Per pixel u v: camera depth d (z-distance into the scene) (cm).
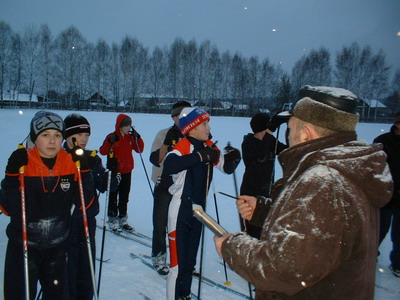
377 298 268
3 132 1201
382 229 324
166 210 307
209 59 4178
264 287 90
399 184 308
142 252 352
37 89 3947
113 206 413
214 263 330
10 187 177
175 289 242
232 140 1185
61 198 191
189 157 236
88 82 4103
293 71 3862
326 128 101
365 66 3591
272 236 90
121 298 260
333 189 87
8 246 187
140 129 1490
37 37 3862
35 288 189
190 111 255
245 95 4191
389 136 321
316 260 83
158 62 4197
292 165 106
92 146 980
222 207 493
